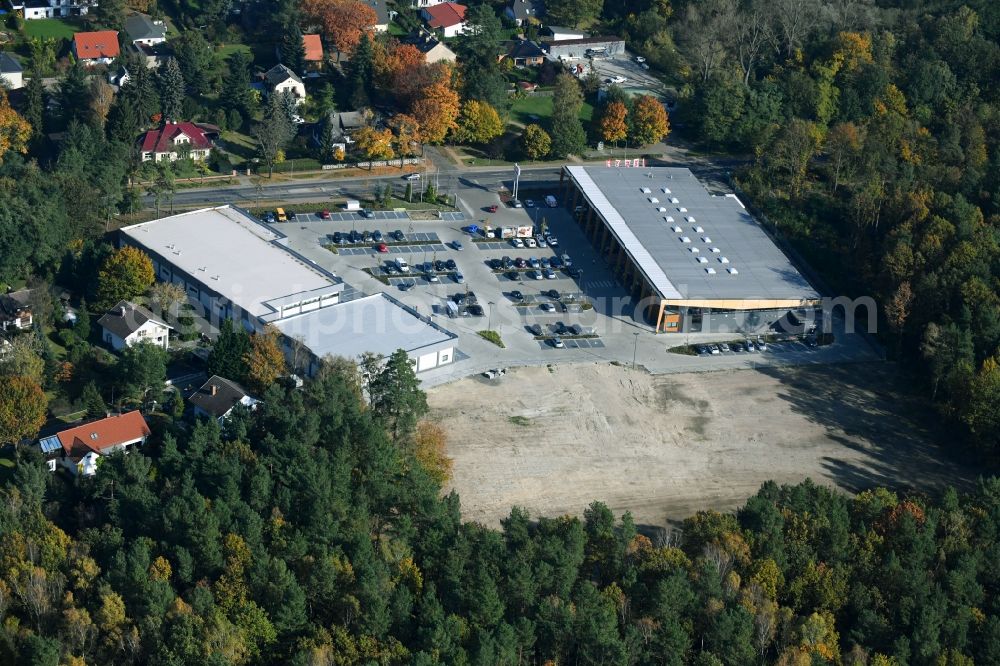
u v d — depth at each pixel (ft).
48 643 561.02
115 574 604.08
